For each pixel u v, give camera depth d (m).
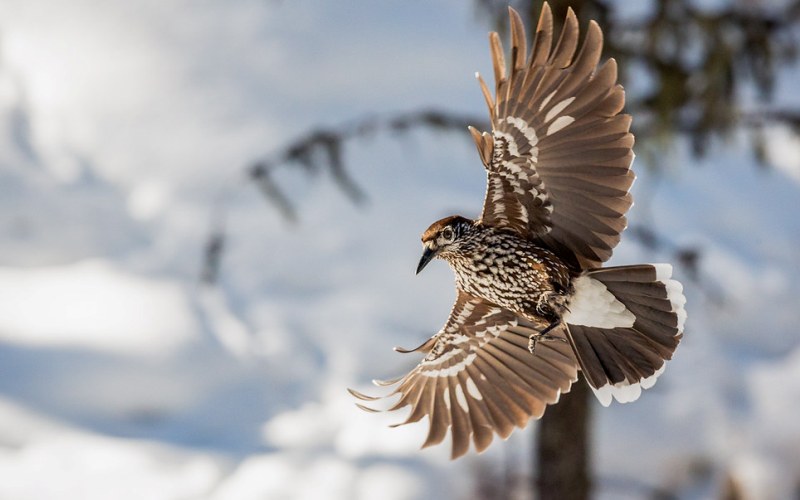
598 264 6.02
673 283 5.93
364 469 13.17
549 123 5.63
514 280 6.16
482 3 11.80
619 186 5.68
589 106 5.54
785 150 19.73
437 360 7.13
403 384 7.14
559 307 6.11
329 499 12.76
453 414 7.04
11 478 12.91
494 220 6.16
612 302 6.00
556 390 6.90
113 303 15.74
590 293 6.02
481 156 5.92
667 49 11.48
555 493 11.91
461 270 6.35
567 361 6.88
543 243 6.10
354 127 18.48
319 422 14.14
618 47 11.27
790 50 11.71
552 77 5.53
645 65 11.47
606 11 11.21
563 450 11.89
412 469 13.12
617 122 5.56
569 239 6.02
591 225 5.90
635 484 13.52
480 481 12.89
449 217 6.33
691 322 15.89
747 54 11.51
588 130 5.61
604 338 6.14
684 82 11.42
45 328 15.27
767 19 11.50
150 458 13.48
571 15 5.46
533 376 6.94
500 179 5.95
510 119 5.67
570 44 5.46
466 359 7.08
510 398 6.96
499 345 7.00
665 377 14.79
